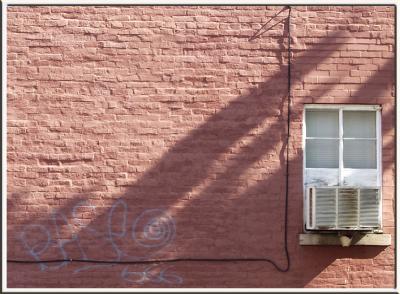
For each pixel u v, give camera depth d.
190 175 7.95
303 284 7.89
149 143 7.97
